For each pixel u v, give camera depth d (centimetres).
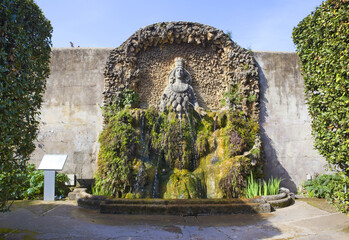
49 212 588
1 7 386
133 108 856
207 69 919
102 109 843
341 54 477
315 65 568
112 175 704
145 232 469
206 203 609
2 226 485
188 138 777
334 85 493
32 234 445
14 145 433
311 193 781
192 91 860
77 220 529
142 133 787
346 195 496
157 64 910
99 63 889
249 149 783
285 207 653
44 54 494
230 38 903
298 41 660
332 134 512
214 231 479
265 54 913
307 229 492
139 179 712
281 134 873
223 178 702
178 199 618
